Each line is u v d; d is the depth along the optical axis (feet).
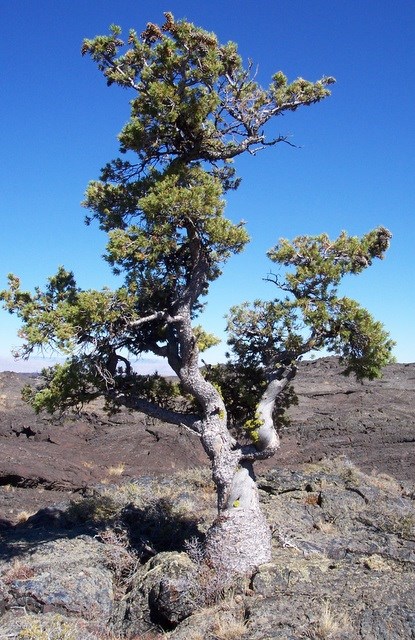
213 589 31.71
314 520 45.75
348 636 26.32
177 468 82.33
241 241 36.83
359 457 90.38
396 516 46.03
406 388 140.67
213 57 37.35
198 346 39.04
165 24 37.65
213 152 40.96
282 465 87.04
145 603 31.86
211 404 38.63
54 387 37.88
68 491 69.67
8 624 29.63
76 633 29.19
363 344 39.24
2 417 98.32
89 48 38.19
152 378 42.86
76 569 35.06
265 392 39.14
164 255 39.27
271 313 39.96
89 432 97.60
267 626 27.58
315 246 38.32
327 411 119.03
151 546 41.57
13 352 34.71
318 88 40.57
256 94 40.55
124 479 74.02
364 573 32.35
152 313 39.88
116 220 40.40
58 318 35.45
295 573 32.37
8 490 68.08
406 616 27.35
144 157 40.98
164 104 37.93
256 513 35.88
